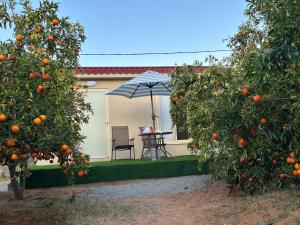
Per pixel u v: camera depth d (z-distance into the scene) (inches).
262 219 136.3
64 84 137.8
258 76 96.6
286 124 102.5
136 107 323.6
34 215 158.7
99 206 172.9
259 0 101.1
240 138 102.0
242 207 153.8
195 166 252.7
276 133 105.4
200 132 169.6
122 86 277.3
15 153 116.6
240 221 140.3
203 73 179.2
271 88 97.7
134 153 318.7
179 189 213.0
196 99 182.7
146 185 226.2
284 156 116.3
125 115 320.5
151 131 288.2
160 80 263.6
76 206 173.5
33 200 190.1
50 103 124.6
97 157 310.8
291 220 127.5
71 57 161.6
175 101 197.8
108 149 313.3
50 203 176.7
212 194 191.9
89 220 150.0
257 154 120.3
